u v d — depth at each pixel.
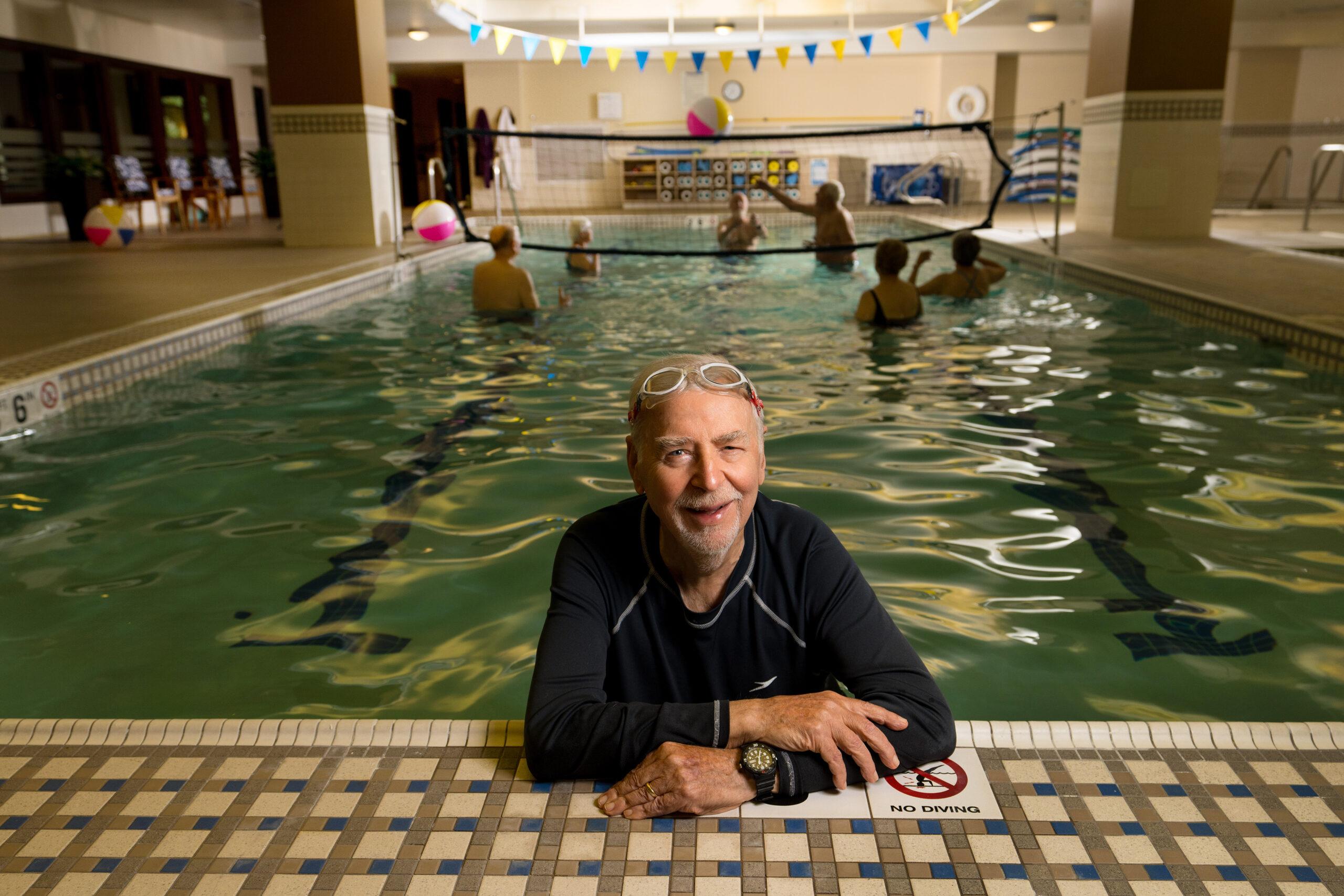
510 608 2.48
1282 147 15.22
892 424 4.03
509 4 11.84
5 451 3.89
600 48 9.18
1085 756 1.46
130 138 14.73
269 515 3.16
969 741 1.49
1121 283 7.43
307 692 2.09
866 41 9.47
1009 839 1.29
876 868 1.24
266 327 6.45
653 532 1.58
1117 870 1.22
